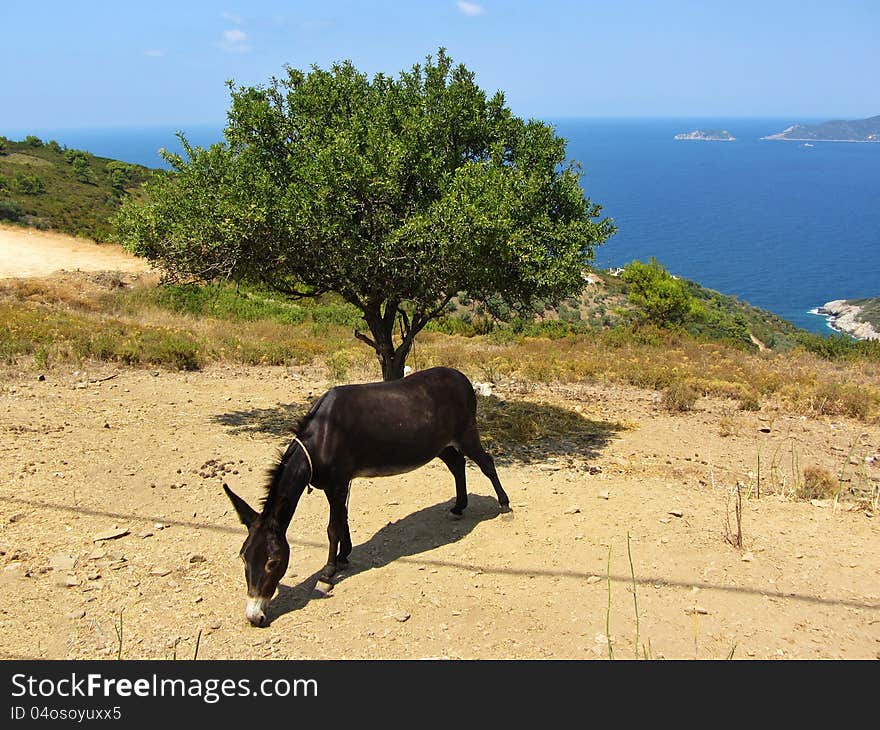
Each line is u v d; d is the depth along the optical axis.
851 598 5.33
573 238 9.15
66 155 75.81
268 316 25.22
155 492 7.49
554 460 8.98
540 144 9.71
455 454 6.88
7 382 11.79
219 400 11.66
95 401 11.02
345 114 9.40
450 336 24.78
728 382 14.34
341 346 18.48
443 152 9.41
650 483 8.08
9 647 4.73
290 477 5.37
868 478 8.78
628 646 4.76
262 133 9.30
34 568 5.77
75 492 7.35
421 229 7.92
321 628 5.08
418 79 9.83
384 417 5.90
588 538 6.45
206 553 6.21
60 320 17.58
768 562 5.91
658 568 5.83
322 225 8.11
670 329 29.30
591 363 15.98
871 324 162.38
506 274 8.94
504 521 6.89
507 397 12.82
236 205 8.09
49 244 37.97
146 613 5.21
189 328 20.08
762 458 9.53
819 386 13.95
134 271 32.34
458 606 5.33
